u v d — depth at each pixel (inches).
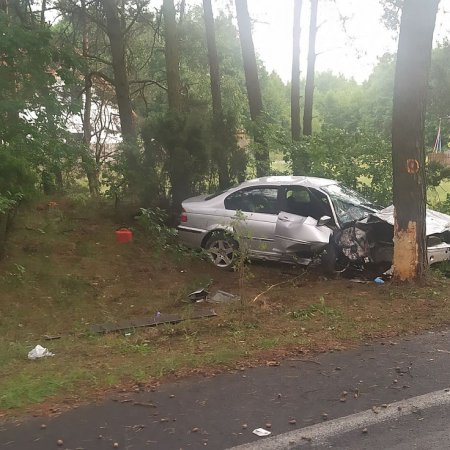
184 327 247.4
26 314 277.9
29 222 394.3
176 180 447.8
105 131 785.6
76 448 137.2
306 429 147.6
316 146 466.6
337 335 230.4
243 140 490.6
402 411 158.4
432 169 488.7
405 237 305.0
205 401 165.2
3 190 309.3
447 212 470.6
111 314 285.6
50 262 345.4
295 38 649.6
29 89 362.6
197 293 309.6
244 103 868.6
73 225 423.2
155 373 187.2
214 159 454.0
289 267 371.9
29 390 170.7
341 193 375.2
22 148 348.8
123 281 339.3
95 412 157.5
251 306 276.7
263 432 145.8
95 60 650.2
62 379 181.0
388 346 216.5
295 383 179.2
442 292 293.9
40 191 403.2
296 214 366.0
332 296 295.1
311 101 659.4
